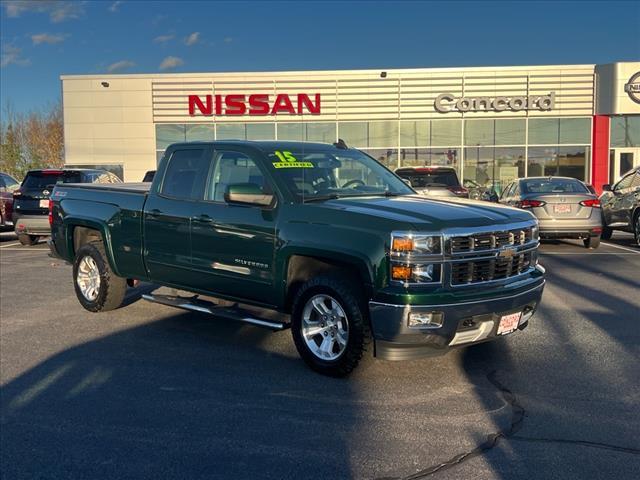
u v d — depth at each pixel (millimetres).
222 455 3623
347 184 5711
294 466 3479
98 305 7102
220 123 26688
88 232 7508
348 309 4625
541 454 3578
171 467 3484
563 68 25172
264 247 5207
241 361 5387
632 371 5012
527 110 25422
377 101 26031
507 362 5270
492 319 4621
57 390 4715
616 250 12836
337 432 3920
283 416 4184
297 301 5023
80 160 27234
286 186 5238
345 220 4707
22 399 4535
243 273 5418
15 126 50188
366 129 26188
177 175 6207
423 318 4348
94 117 27094
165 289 8594
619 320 6711
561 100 25281
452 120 25875
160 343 5957
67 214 7305
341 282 4723
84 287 7289
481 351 5582
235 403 4426
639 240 12938
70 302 7898
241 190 5191
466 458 3541
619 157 25375
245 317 5512
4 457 3633
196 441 3814
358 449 3678
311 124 26359
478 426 3982
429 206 4965
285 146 5797
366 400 4453
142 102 26875
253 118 26484
